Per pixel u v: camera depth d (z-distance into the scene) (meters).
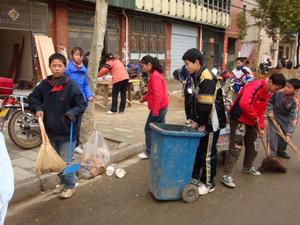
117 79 9.90
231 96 9.66
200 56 4.39
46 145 3.98
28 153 5.94
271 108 6.33
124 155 6.25
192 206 4.41
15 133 6.03
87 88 5.91
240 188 5.04
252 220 4.09
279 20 22.98
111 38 17.25
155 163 4.45
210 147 4.64
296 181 5.38
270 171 5.72
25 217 4.07
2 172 2.34
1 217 2.33
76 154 5.91
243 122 4.93
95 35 6.31
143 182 5.16
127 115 9.95
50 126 4.23
